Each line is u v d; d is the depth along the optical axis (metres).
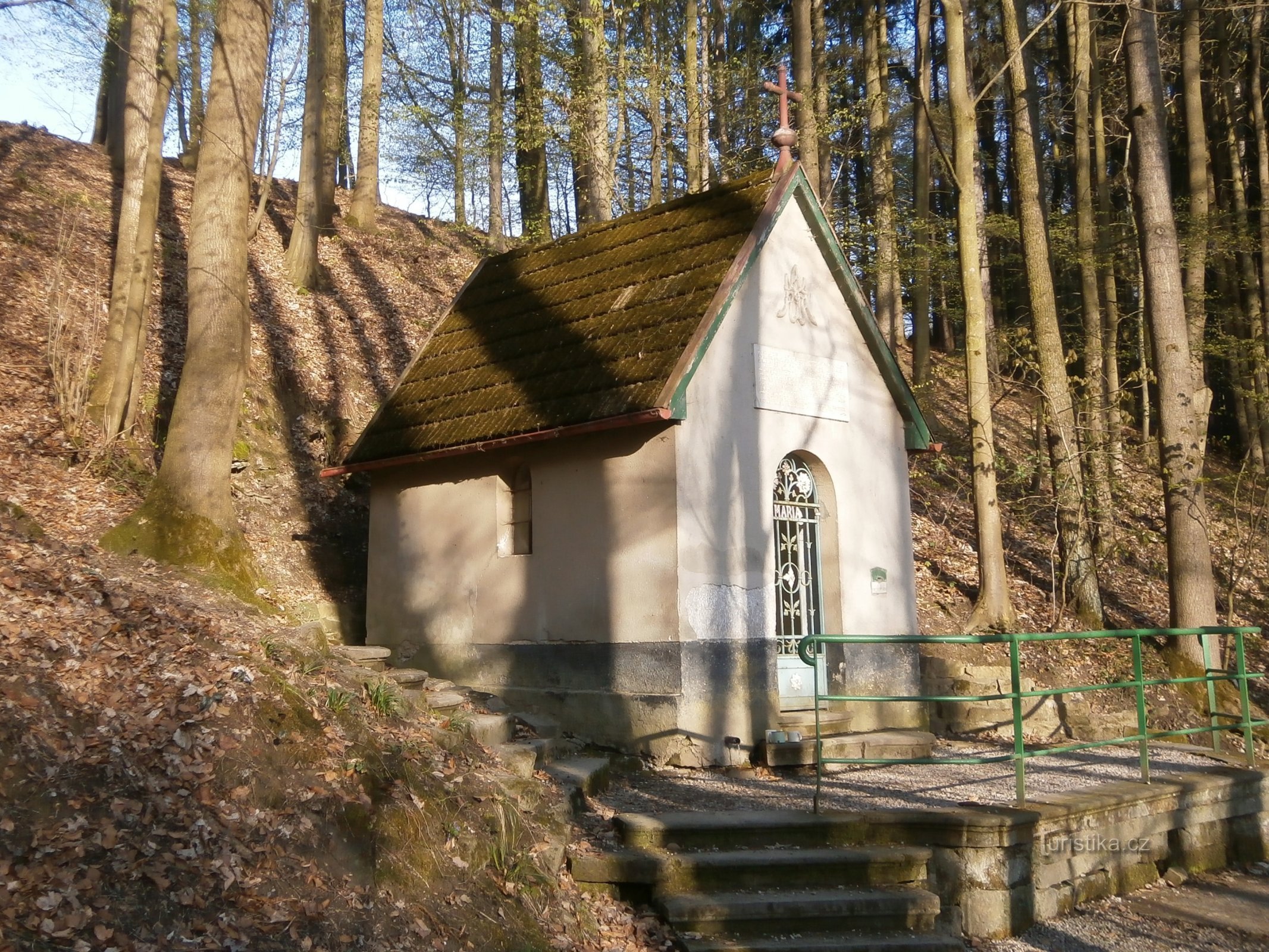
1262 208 21.77
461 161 19.98
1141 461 23.72
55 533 10.88
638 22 18.53
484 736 8.85
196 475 10.48
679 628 9.62
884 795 8.56
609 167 16.89
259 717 6.59
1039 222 16.16
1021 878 7.53
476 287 13.73
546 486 10.87
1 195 19.50
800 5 17.94
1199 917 8.09
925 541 17.31
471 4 17.78
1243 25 23.58
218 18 11.38
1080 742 12.12
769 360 10.82
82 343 13.95
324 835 6.05
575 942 6.44
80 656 6.52
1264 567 19.52
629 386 9.96
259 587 10.45
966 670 12.95
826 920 6.91
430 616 11.79
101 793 5.54
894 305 23.05
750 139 20.11
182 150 26.69
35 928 4.68
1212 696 11.45
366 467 12.12
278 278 20.11
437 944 5.79
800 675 11.02
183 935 5.03
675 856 7.14
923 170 22.16
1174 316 14.68
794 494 11.23
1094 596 15.55
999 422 25.22
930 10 24.77
